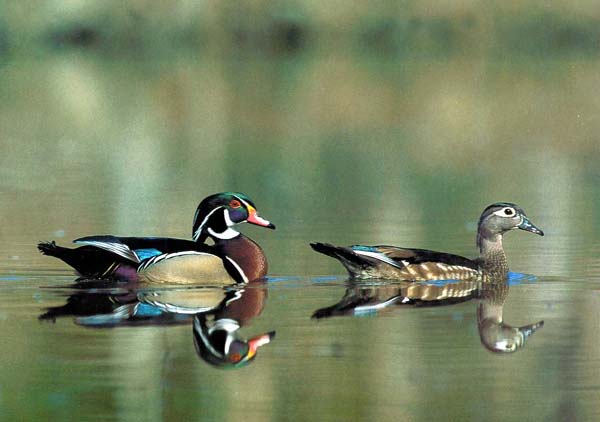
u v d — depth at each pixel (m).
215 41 60.44
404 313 13.23
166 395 10.10
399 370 10.83
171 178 26.50
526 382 10.45
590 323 12.70
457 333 12.23
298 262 16.64
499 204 15.68
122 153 31.47
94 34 60.88
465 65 55.28
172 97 45.25
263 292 14.50
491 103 42.09
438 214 21.20
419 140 33.59
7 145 33.50
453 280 15.30
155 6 60.31
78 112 41.78
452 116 39.12
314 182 25.66
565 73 50.75
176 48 60.78
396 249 15.48
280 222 20.39
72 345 11.70
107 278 14.95
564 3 58.12
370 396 10.12
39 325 12.52
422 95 44.56
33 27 60.56
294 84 48.59
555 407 9.81
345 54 60.19
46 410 9.74
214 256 15.03
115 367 10.95
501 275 15.53
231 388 10.34
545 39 58.41
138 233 19.41
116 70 54.78
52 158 30.61
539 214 21.12
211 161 29.41
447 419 9.55
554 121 37.25
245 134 35.50
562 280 15.33
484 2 58.44
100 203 22.78
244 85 48.56
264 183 25.53
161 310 13.29
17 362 11.08
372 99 43.81
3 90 47.91
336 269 16.14
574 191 23.98
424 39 59.53
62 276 15.41
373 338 11.97
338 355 11.38
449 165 28.38
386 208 21.97
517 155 30.12
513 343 11.80
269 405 9.91
